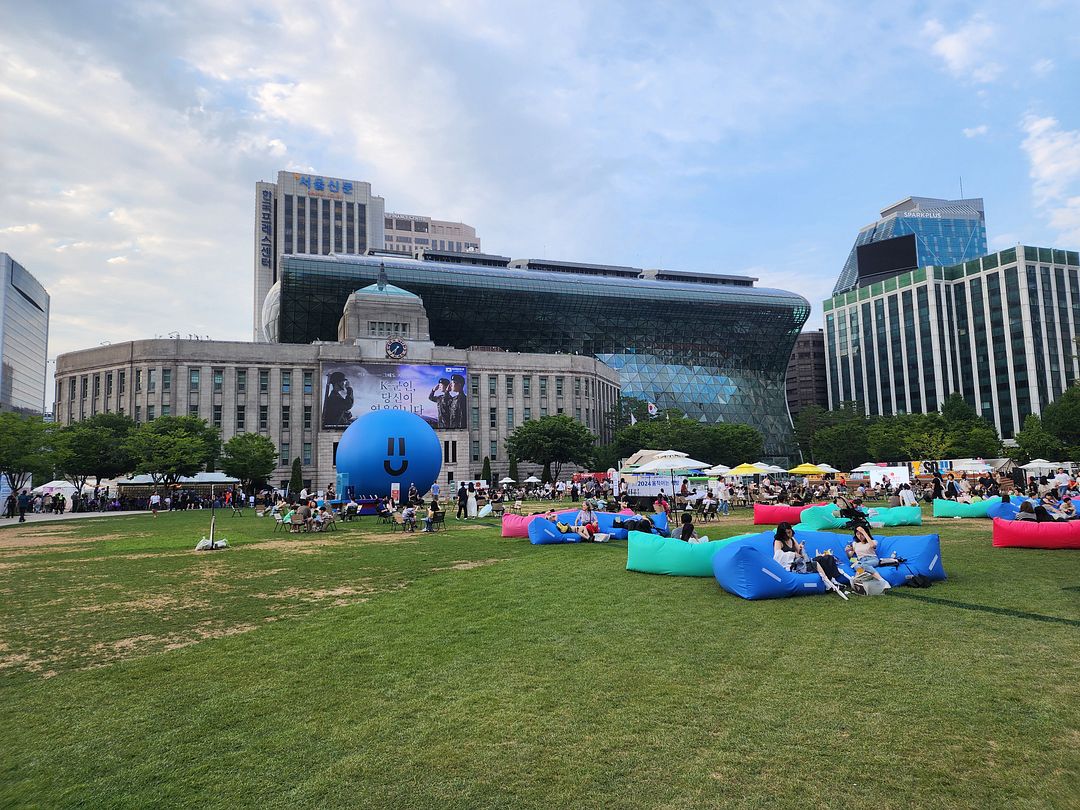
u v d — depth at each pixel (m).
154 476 65.50
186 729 6.93
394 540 26.27
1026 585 14.08
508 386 102.25
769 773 5.75
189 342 89.25
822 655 9.15
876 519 27.92
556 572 16.98
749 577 13.02
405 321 97.19
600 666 8.79
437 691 7.94
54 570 19.05
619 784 5.59
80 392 94.38
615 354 133.88
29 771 6.02
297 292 107.56
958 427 98.06
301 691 8.02
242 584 16.03
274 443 89.75
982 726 6.67
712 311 135.12
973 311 144.38
